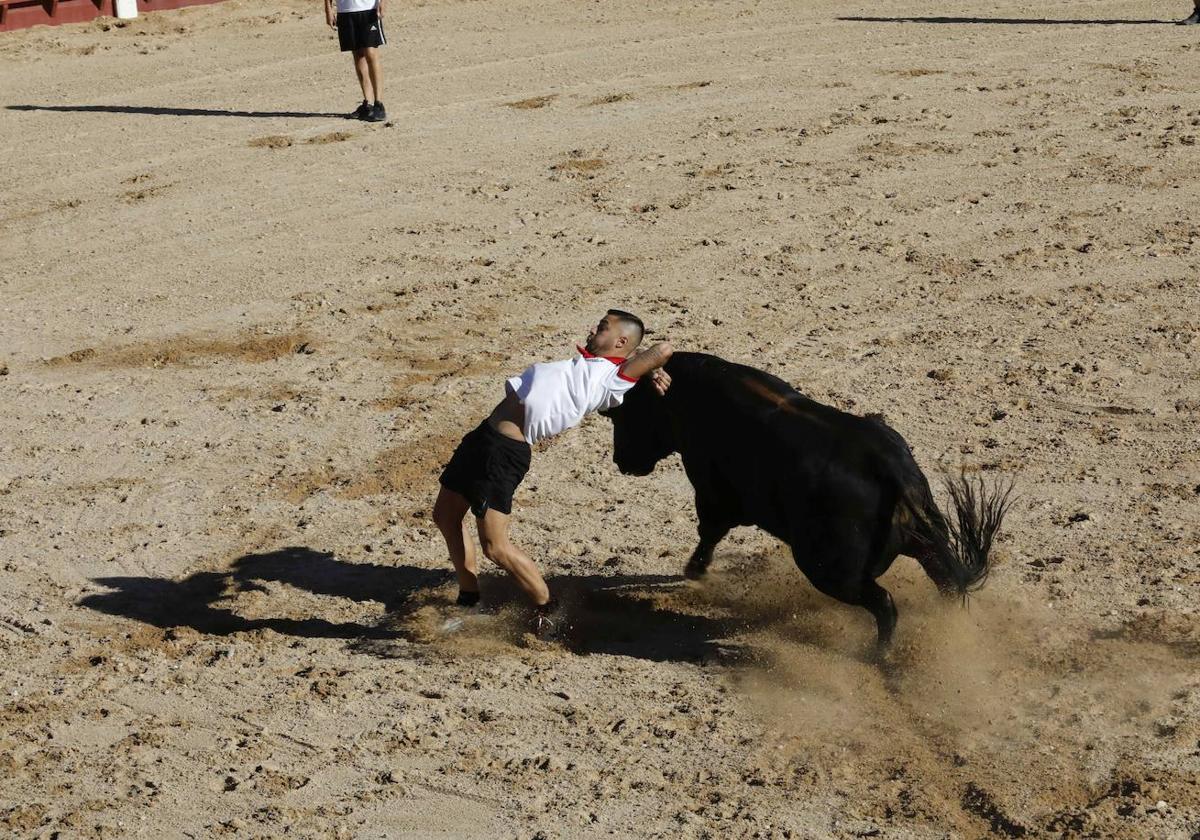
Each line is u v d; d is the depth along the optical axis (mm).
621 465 8312
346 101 21719
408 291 14148
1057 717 7059
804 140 18656
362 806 6641
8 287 14852
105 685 7730
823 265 14336
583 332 12867
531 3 29906
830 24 26391
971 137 18500
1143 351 11906
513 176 17656
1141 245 14516
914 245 14781
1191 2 27031
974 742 6910
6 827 6523
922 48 23875
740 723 7184
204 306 14031
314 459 10617
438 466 10422
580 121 20016
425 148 19016
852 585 7320
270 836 6430
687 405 7766
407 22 28219
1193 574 8367
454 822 6500
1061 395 11109
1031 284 13602
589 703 7445
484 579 8852
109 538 9508
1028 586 8305
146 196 17547
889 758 6836
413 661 7945
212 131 20281
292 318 13594
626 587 8633
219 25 28297
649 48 24750
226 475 10406
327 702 7543
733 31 26094
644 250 14984
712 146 18578
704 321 12969
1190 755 6703
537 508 9688
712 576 8719
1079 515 9180
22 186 18172
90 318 13875
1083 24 25406
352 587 8797
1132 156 17406
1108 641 7707
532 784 6754
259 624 8414
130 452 10875
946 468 9922
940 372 11562
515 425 7836
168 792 6781
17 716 7449
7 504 10070
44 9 28250
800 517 7285
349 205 16875
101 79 23938
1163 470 9805
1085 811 6289
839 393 11250
